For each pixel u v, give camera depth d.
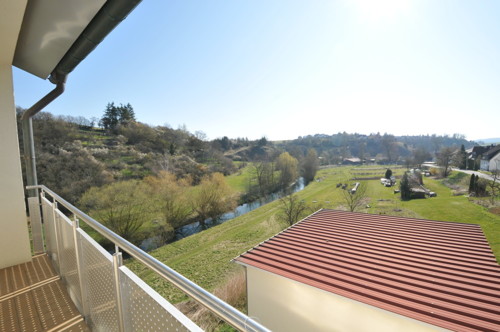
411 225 7.24
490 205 14.24
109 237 0.99
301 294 4.58
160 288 9.77
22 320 1.69
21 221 2.62
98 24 1.88
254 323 0.43
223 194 20.52
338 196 21.31
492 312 3.23
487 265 4.52
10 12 1.54
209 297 0.52
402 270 4.50
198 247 14.84
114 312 1.11
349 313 4.01
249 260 5.36
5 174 2.54
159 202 17.38
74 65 2.61
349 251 5.51
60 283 2.19
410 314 3.31
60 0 1.65
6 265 2.53
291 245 6.04
